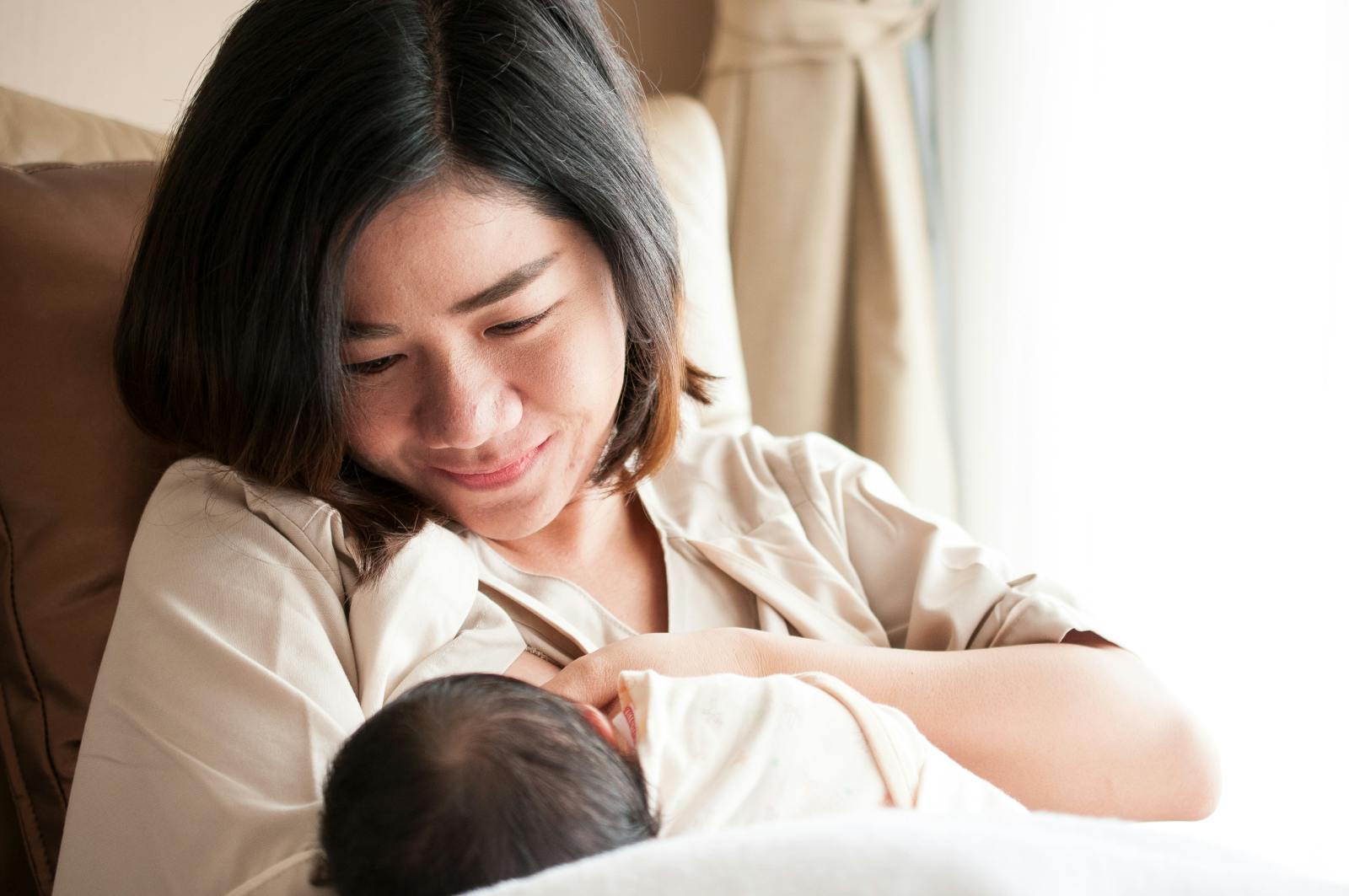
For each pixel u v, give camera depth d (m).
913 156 1.77
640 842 0.59
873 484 1.09
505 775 0.62
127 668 0.75
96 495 0.94
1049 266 1.71
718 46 1.79
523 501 0.86
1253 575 1.45
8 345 0.94
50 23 1.42
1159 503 1.57
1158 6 1.54
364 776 0.63
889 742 0.73
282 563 0.80
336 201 0.72
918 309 1.74
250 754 0.69
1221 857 0.63
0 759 0.99
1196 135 1.50
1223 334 1.48
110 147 1.12
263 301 0.77
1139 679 0.93
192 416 0.86
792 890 0.50
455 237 0.74
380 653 0.79
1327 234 1.37
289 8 0.76
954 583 1.01
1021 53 1.71
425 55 0.74
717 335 1.38
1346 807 1.36
